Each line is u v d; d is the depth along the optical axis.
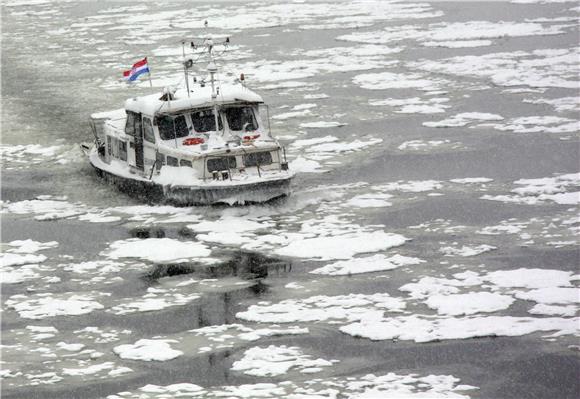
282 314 50.50
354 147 87.69
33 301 53.66
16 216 69.88
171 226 65.56
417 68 129.62
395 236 62.19
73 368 45.19
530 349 45.44
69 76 131.00
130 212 69.25
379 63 134.88
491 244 60.50
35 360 46.16
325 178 77.56
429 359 44.91
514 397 41.41
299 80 123.88
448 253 59.12
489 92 111.50
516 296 51.53
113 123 78.44
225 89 71.56
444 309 50.09
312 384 42.69
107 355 46.56
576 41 146.38
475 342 46.34
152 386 42.94
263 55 145.75
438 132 92.94
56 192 75.75
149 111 70.31
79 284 56.09
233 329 49.06
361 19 185.00
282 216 67.31
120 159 76.25
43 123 101.12
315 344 46.91
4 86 124.19
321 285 54.53
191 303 52.69
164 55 147.12
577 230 62.62
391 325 48.53
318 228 64.50
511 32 158.50
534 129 92.31
